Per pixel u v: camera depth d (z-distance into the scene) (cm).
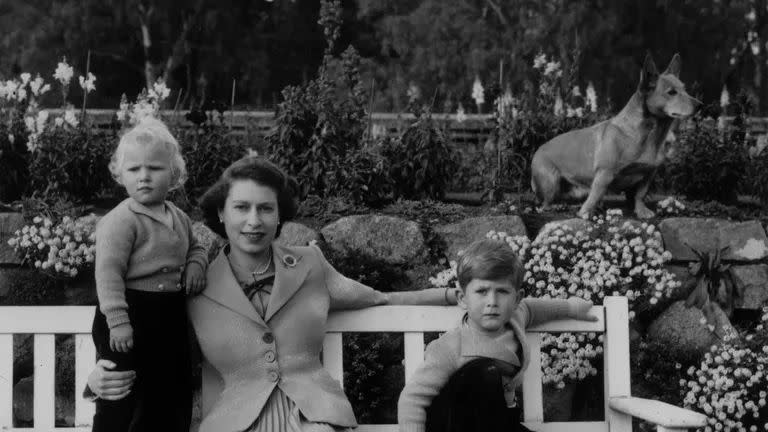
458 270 353
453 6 1847
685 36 1858
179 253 349
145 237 342
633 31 1819
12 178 623
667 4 1798
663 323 564
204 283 354
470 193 721
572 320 383
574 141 616
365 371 528
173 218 353
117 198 641
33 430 364
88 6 1928
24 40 1934
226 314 350
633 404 362
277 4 2091
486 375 342
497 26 1880
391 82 1819
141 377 346
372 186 615
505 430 342
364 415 529
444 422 342
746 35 1956
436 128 658
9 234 565
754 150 771
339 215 591
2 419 365
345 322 374
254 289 356
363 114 677
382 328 375
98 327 345
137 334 341
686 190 676
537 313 376
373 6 1927
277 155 630
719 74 1894
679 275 584
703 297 572
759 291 588
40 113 610
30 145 609
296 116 632
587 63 1705
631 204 627
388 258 572
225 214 352
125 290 341
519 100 767
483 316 345
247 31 2062
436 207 607
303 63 2117
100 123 788
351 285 371
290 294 354
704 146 681
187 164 632
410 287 564
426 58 1811
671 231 595
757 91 1919
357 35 2073
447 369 350
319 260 370
